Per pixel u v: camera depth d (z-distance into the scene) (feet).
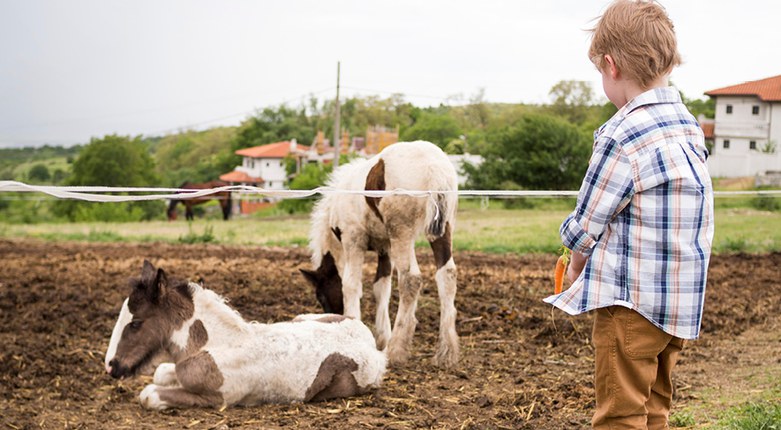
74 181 246.06
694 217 10.04
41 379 23.15
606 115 238.68
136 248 63.05
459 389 22.06
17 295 36.86
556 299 10.78
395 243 25.04
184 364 19.97
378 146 294.66
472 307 34.27
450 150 224.53
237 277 43.34
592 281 10.48
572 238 10.55
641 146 10.11
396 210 24.66
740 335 29.48
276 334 20.63
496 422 18.40
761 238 64.90
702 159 10.44
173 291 20.26
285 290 38.78
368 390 21.67
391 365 24.95
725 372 23.70
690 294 10.15
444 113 386.11
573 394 20.86
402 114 402.11
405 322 25.25
